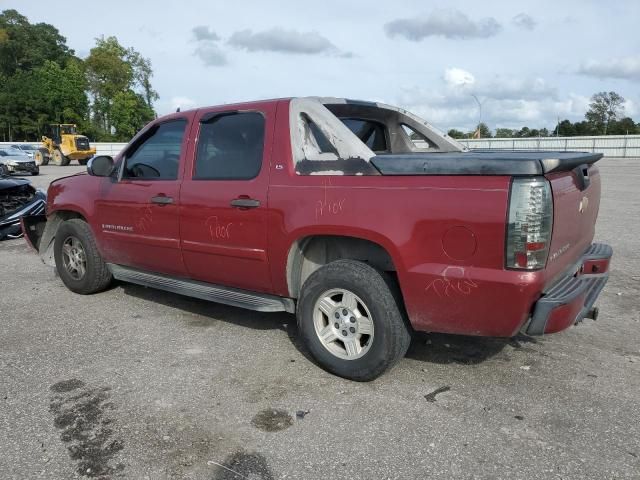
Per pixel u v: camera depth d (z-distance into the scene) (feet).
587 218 12.70
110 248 17.61
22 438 10.07
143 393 11.77
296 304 13.70
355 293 11.82
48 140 128.88
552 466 9.10
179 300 18.57
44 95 240.53
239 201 13.44
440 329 11.15
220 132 14.47
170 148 15.71
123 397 11.60
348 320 12.16
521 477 8.83
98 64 288.10
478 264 10.25
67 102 246.06
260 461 9.34
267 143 13.29
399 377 12.48
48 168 115.44
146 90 316.19
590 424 10.37
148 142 16.39
